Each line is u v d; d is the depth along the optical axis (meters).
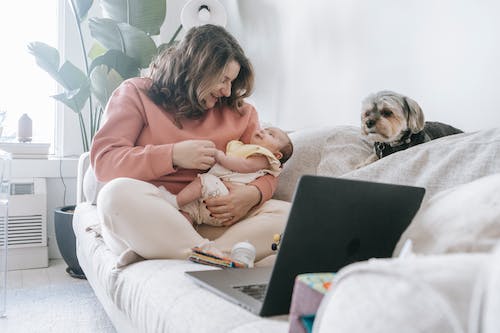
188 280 0.96
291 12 2.34
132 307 1.03
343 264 0.79
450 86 1.49
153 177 1.39
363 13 1.86
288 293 0.74
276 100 2.47
